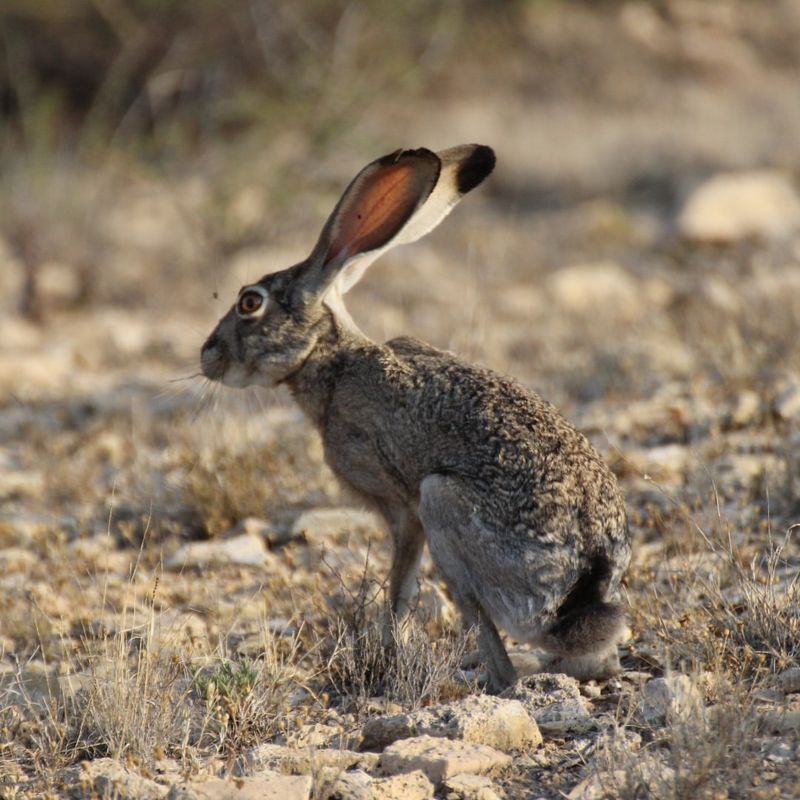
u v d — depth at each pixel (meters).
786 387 19.41
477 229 40.97
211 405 22.34
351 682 12.46
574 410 20.92
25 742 11.59
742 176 42.78
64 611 14.77
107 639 13.45
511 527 11.59
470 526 11.69
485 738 10.66
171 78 47.62
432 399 12.52
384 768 10.31
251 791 9.66
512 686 11.75
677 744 9.88
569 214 43.25
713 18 69.44
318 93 39.19
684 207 39.09
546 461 11.77
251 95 41.53
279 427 20.62
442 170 14.51
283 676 12.22
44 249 36.62
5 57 52.47
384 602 13.06
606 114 58.97
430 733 10.80
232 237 36.91
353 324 14.04
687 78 64.94
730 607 12.71
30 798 10.33
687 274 33.53
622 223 40.41
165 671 12.15
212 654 12.91
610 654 12.00
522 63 63.12
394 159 13.08
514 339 26.59
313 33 46.19
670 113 59.28
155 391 25.39
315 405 13.77
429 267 36.38
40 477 20.38
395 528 12.99
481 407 12.24
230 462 18.61
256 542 16.62
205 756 11.06
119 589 15.39
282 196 37.16
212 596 14.90
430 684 11.95
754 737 10.23
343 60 40.94
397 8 43.78
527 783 10.17
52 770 10.84
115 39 51.91
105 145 43.47
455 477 11.86
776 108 59.66
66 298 36.16
